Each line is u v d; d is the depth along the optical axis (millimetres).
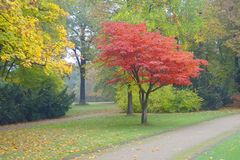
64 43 17578
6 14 14953
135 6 35188
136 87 29484
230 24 39031
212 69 41188
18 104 31297
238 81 43531
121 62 24125
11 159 13672
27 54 16203
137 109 37125
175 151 14797
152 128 23406
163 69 24156
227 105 42656
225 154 13547
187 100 36875
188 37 40062
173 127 23875
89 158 13594
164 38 24453
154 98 36750
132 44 23562
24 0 16469
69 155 14336
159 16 35188
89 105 53000
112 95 47188
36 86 35719
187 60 23859
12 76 35531
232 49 39188
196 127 23656
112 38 24281
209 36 39375
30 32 15555
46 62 16578
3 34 16062
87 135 20328
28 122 31469
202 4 39938
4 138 20062
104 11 37562
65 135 20641
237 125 24203
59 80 37719
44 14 19219
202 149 15055
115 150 15398
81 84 55156
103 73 36312
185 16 37938
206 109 39125
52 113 34375
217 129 22266
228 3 38750
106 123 27109
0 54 16672
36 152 15195
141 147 16078
